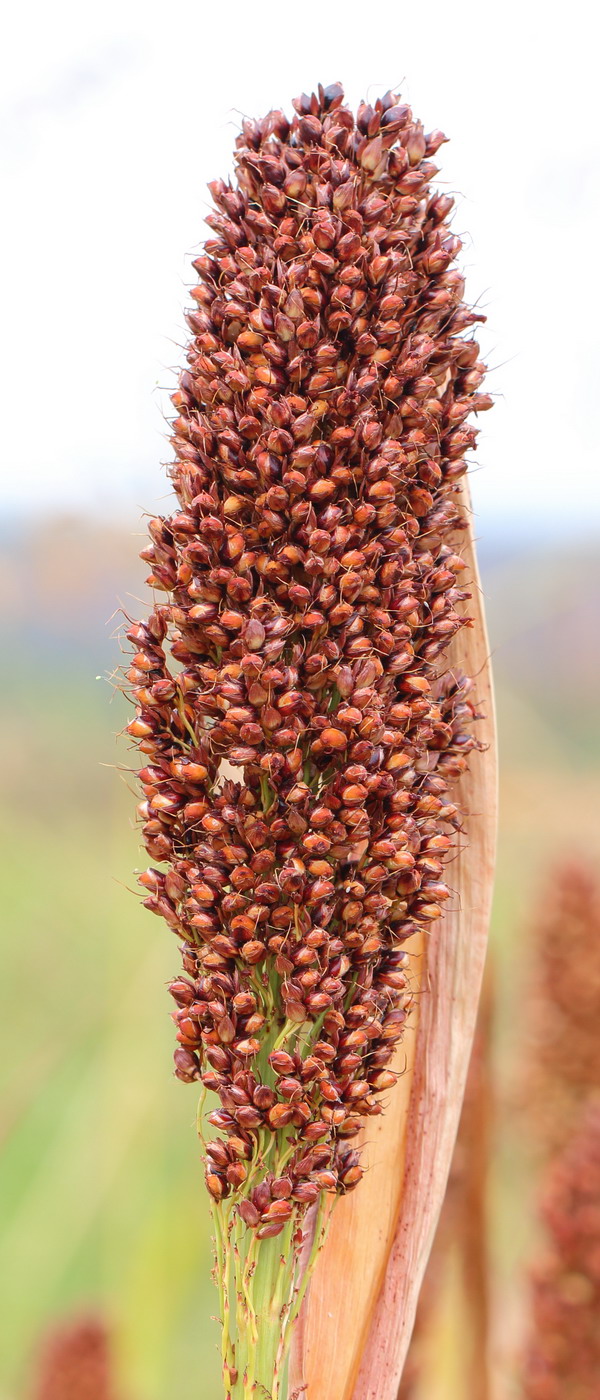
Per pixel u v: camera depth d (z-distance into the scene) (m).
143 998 0.86
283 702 0.38
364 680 0.39
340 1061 0.39
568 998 0.66
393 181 0.40
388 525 0.39
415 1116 0.43
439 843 0.40
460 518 0.41
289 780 0.39
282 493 0.38
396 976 0.40
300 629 0.39
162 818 0.40
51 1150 0.91
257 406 0.39
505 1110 0.67
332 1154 0.40
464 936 0.44
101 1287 0.93
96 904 1.11
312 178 0.39
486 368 0.41
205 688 0.39
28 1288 0.87
